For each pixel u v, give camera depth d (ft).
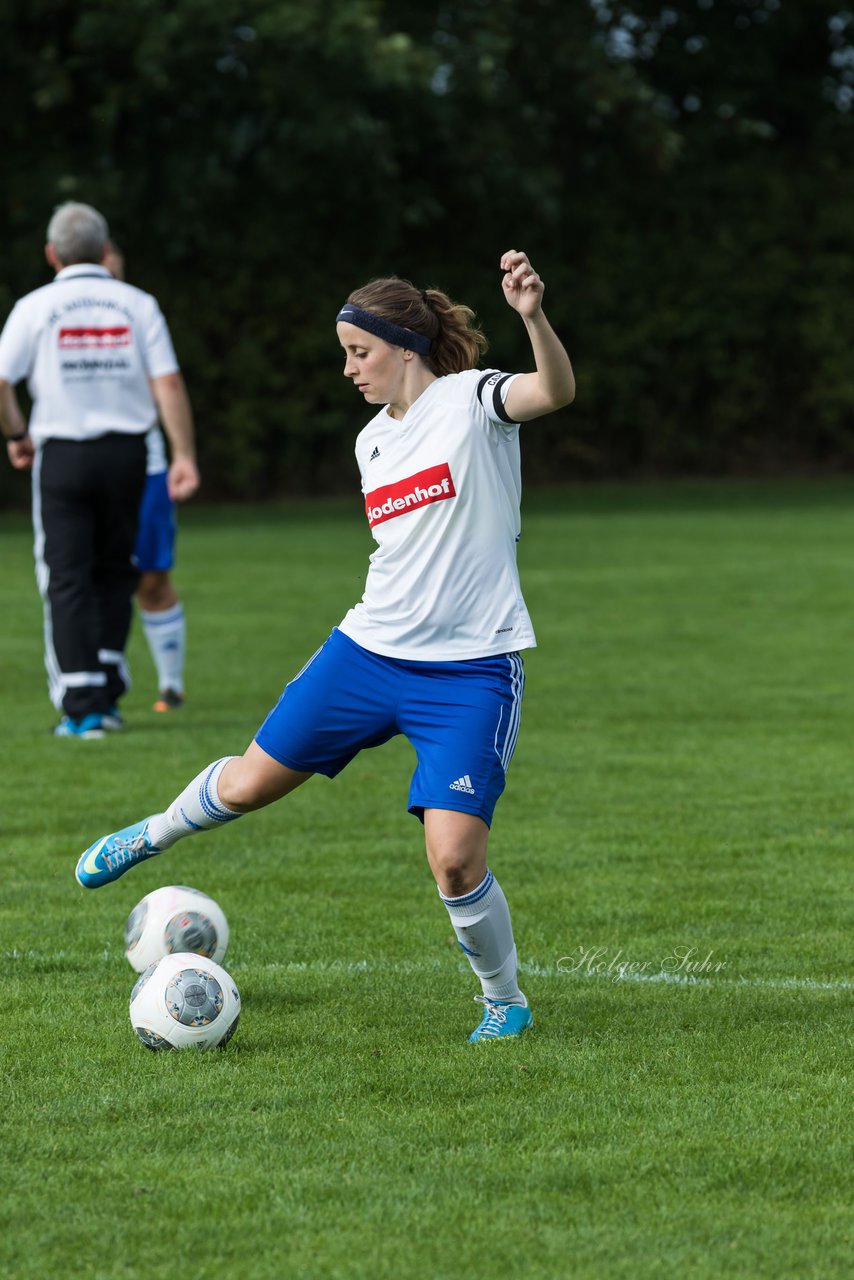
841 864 71.56
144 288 306.14
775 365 360.48
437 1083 44.32
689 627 150.41
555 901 65.51
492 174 306.96
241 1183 37.50
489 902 47.37
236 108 297.53
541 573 192.95
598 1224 35.42
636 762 93.86
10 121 290.56
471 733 46.88
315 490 327.67
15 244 288.71
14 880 68.85
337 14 268.00
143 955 53.31
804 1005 51.85
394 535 47.70
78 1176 37.99
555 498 315.37
